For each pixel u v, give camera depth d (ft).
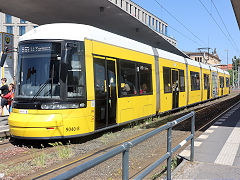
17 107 22.91
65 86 22.20
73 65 22.77
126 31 56.59
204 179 13.38
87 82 23.49
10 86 39.45
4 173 15.72
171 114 45.14
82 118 22.80
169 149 12.23
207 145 20.99
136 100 31.45
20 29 175.11
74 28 23.81
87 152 20.51
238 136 24.30
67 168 16.46
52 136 21.33
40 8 41.57
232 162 16.31
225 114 42.29
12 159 18.80
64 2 38.99
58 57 22.59
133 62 31.37
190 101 53.62
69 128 21.97
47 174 15.43
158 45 71.20
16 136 22.24
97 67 24.93
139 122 35.63
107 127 25.94
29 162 18.02
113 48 27.63
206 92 67.00
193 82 55.93
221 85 89.61
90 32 24.77
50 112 21.67
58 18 47.42
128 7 167.63
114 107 27.20
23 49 23.82
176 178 13.51
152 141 24.35
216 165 15.74
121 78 28.63
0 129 27.40
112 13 44.50
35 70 23.00
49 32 23.34
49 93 22.16
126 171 7.84
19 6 40.29
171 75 43.27
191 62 55.83
